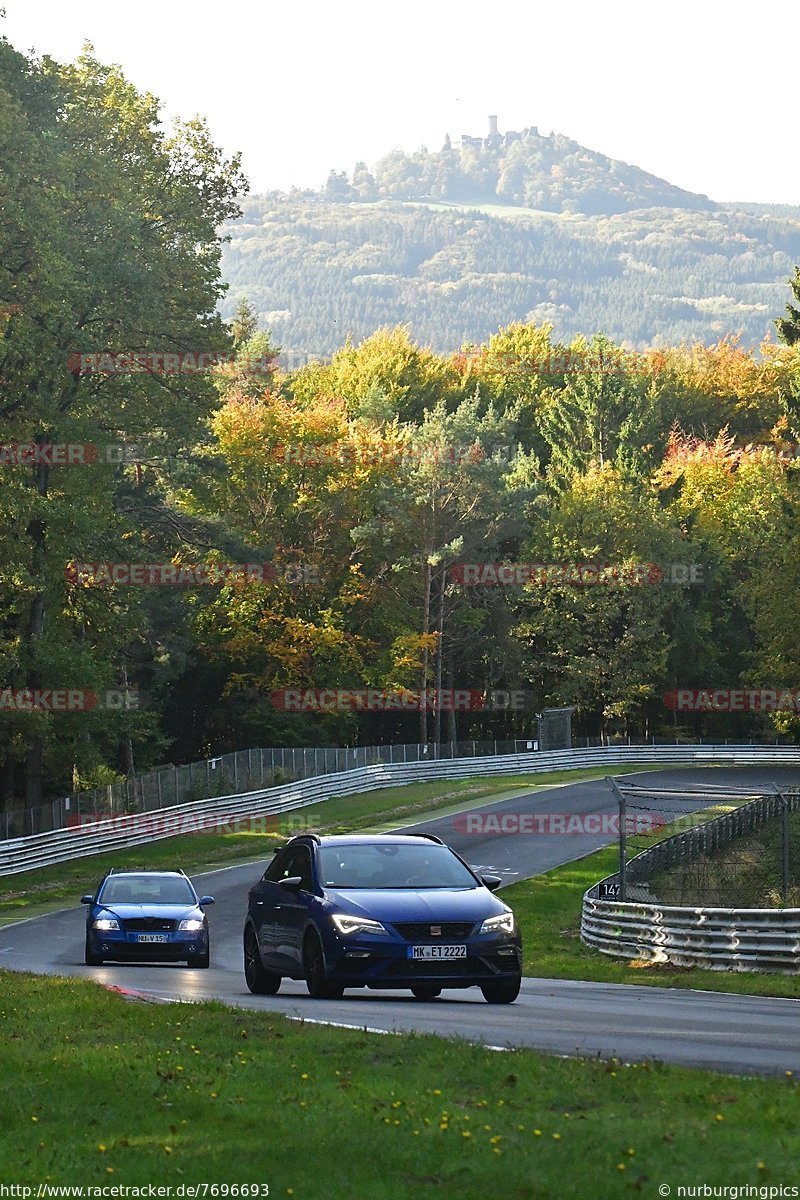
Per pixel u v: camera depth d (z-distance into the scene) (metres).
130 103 95.88
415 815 113.44
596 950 54.38
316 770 124.31
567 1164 14.04
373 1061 20.36
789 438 195.00
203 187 98.00
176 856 93.62
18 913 71.06
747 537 178.00
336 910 29.69
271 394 153.25
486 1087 18.11
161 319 91.00
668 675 176.00
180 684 143.88
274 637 142.88
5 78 79.44
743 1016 28.06
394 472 154.25
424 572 156.12
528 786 134.38
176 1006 27.44
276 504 148.00
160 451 101.50
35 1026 25.36
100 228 87.88
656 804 115.81
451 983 29.25
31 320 79.81
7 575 83.00
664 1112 16.22
